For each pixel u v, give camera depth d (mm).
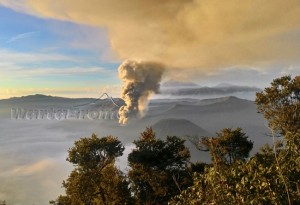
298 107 38625
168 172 37094
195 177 11172
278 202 9086
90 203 39562
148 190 38594
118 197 39094
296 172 9844
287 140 10523
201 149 26312
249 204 9469
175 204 11258
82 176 39031
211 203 9953
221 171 10477
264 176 9648
